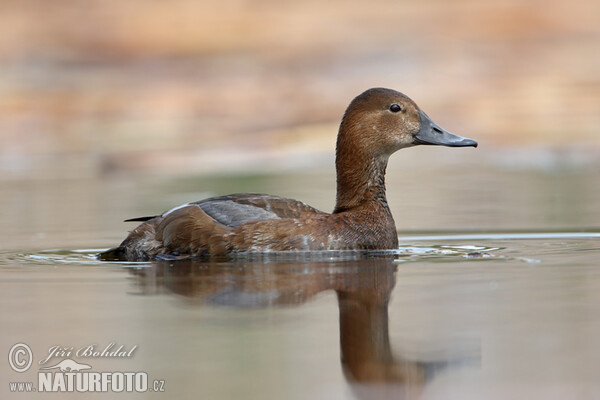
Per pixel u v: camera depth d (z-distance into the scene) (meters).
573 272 11.35
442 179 23.59
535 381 7.36
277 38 33.94
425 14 35.25
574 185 21.77
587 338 8.41
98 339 8.59
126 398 7.27
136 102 30.03
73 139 27.67
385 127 13.52
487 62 31.66
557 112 27.86
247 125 28.36
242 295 10.27
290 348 8.26
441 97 29.31
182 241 12.73
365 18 35.22
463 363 7.81
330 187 21.48
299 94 30.12
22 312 9.63
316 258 12.54
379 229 13.30
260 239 12.55
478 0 36.09
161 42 33.62
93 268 12.15
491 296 10.07
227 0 36.12
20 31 33.97
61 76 31.70
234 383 7.38
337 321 9.10
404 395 7.09
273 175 23.95
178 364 7.89
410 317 9.20
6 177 24.78
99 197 20.89
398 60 32.12
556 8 34.94
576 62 31.39
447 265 12.01
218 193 20.78
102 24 34.47
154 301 10.07
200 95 30.41
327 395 7.09
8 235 15.73
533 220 16.50
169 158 26.16
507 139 26.75
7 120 28.83
